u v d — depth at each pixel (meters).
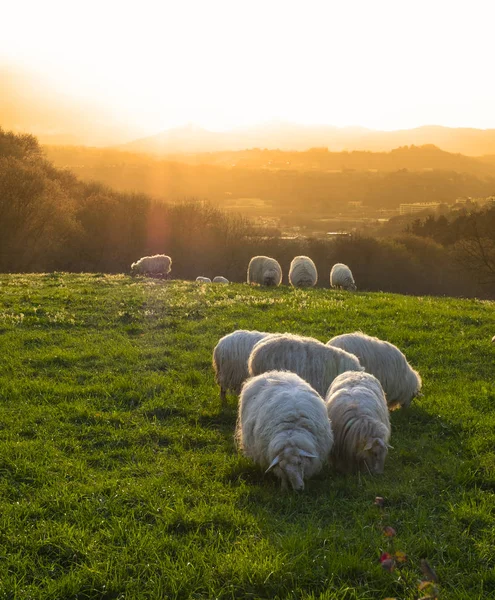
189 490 6.63
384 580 5.08
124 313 15.21
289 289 21.25
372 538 5.68
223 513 6.09
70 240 57.31
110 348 12.34
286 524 5.99
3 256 48.94
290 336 8.93
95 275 24.28
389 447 7.55
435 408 9.40
